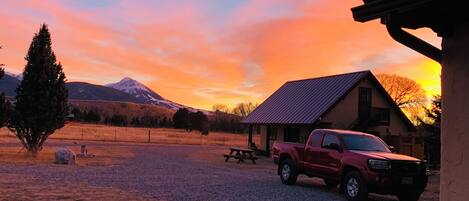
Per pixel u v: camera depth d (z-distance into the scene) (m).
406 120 39.34
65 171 18.81
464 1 5.12
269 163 31.44
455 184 5.65
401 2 5.24
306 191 15.52
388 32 5.55
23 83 25.56
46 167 20.09
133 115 172.38
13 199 11.29
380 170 13.22
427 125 30.88
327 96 37.94
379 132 38.44
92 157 28.41
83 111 133.88
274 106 43.16
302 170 16.69
